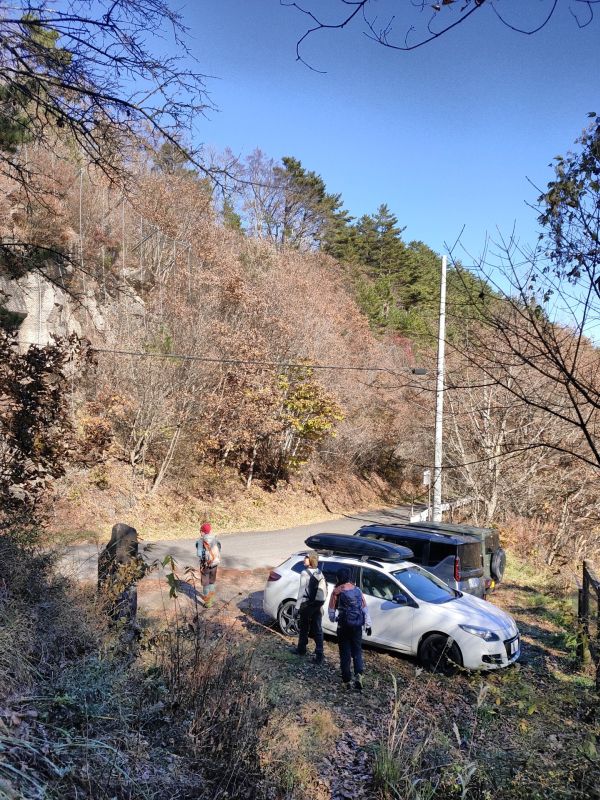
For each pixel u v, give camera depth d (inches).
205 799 167.9
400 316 1985.7
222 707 206.1
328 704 282.7
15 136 265.7
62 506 664.4
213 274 1006.4
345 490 1398.9
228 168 239.9
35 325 809.5
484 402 671.1
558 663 371.6
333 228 2290.8
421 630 354.0
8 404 338.3
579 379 195.2
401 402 1296.8
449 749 220.2
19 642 204.5
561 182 167.3
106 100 217.8
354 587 319.6
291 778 195.8
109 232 929.5
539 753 193.5
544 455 705.0
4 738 147.7
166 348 859.4
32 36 208.5
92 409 778.2
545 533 762.8
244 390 941.8
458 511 870.4
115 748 169.5
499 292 180.7
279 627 402.9
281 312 1094.4
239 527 896.9
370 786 211.8
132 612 281.4
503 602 527.2
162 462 909.8
